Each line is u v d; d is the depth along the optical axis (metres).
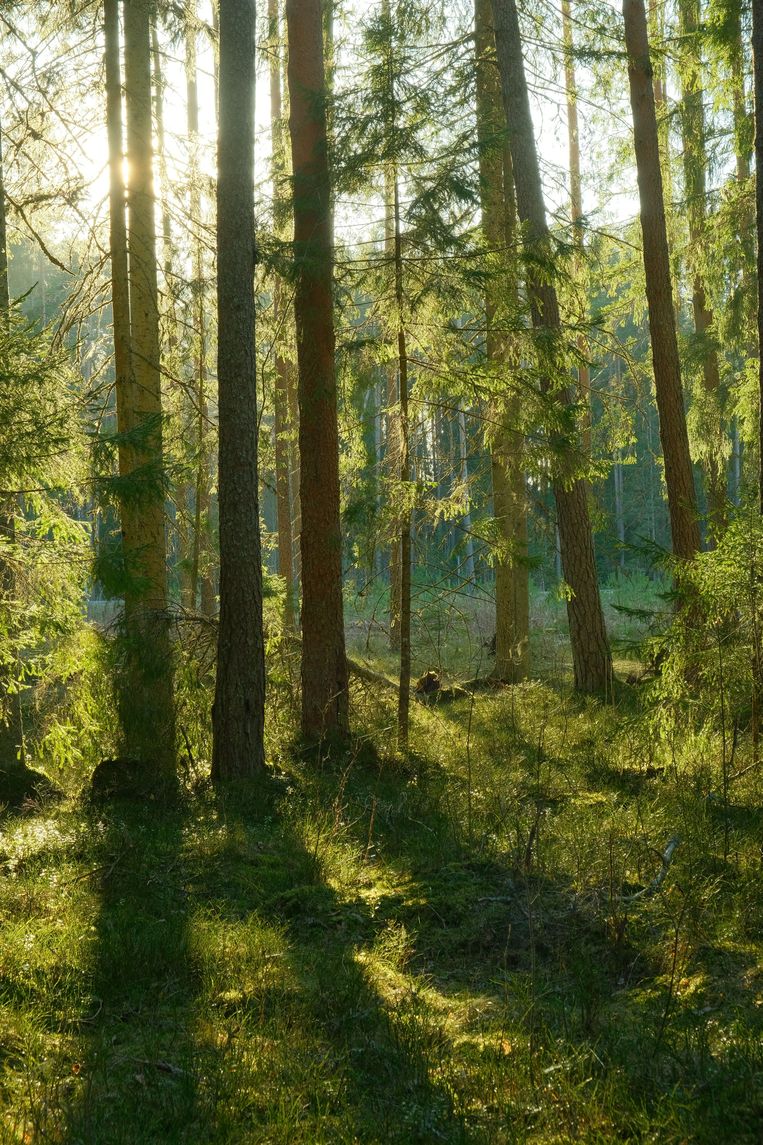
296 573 19.30
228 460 9.36
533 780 8.74
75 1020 4.34
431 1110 3.56
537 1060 3.86
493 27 13.48
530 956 5.12
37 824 7.68
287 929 5.58
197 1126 3.51
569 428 10.80
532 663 17.05
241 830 7.36
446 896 5.87
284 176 11.45
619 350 16.05
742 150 13.84
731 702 7.95
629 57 13.13
